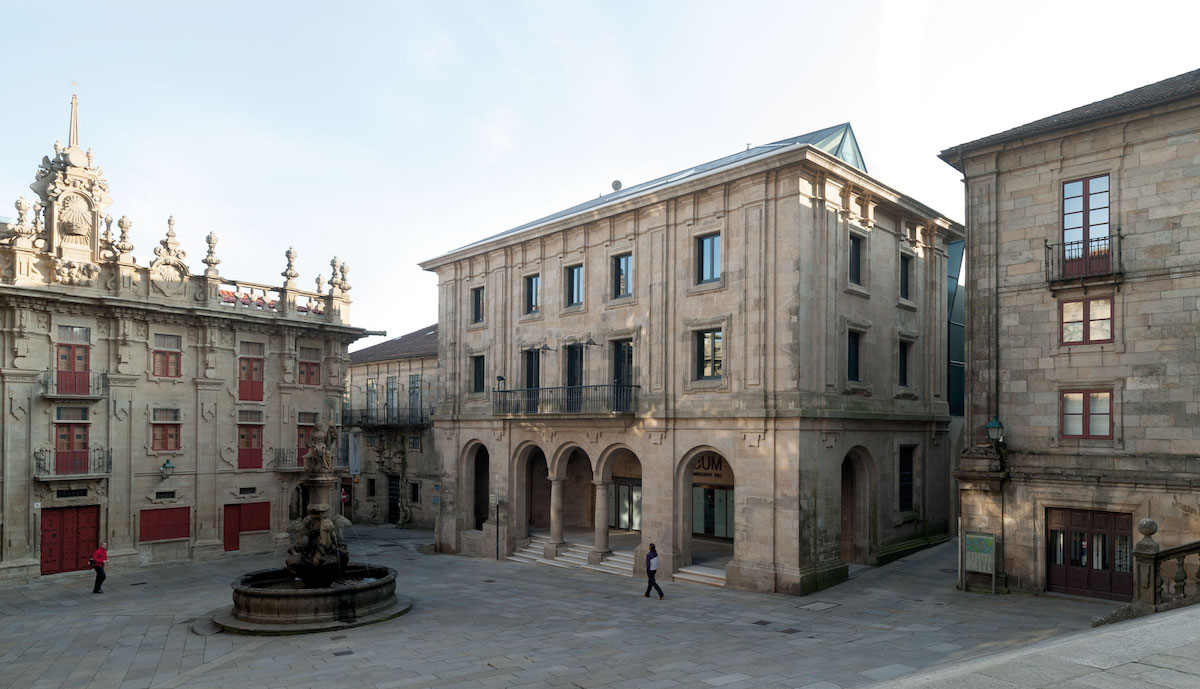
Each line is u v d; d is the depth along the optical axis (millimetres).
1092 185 19281
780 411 22734
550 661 15141
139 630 19281
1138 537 17891
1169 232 17969
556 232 30656
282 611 18797
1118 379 18500
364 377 48531
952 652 14688
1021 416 20062
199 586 26750
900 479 27391
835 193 24344
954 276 32469
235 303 34094
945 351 29875
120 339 30391
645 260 27234
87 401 29547
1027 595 19547
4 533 27344
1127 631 7730
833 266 24062
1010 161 20625
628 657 15336
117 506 30125
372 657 15734
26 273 28516
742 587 23281
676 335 26141
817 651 15359
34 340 28484
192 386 32594
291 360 35656
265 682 14109
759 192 23859
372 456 46438
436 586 25312
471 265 35125
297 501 38062
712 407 24703
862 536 25484
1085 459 18859
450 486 34781
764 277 23516
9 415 27703
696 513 32062
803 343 22812
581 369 29734
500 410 31922
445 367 35875
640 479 33969
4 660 16562
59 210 29406
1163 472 17672
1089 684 5875
